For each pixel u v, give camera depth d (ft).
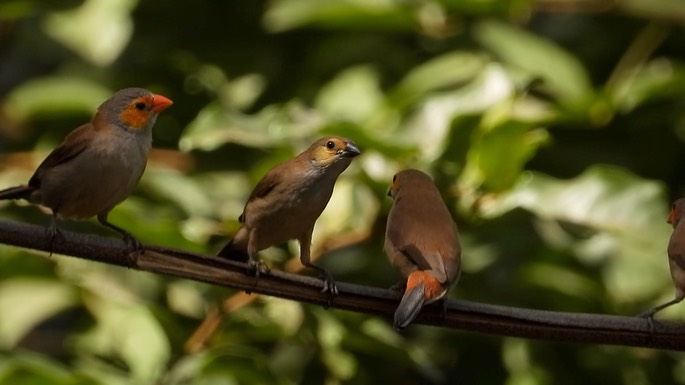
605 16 48.11
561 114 42.63
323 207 33.71
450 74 42.50
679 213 34.83
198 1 48.78
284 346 42.75
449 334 44.21
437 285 29.84
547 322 30.66
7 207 42.68
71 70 49.39
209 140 40.04
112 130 32.99
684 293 32.94
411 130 41.29
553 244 40.75
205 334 39.37
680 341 30.89
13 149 47.70
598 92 42.60
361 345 39.91
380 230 39.34
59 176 32.73
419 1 45.16
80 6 46.80
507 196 39.55
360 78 44.27
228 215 41.47
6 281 41.04
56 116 46.03
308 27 47.09
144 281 41.75
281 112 40.88
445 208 32.48
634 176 40.98
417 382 43.45
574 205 40.75
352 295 30.71
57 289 40.65
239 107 46.96
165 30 49.01
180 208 41.86
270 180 33.45
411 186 33.09
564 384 43.11
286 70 47.57
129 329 39.09
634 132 45.83
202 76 47.88
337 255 41.68
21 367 36.52
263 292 30.48
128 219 36.68
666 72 45.85
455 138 39.63
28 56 51.93
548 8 45.37
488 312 30.58
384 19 44.55
